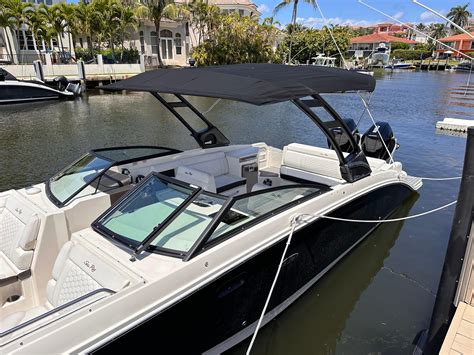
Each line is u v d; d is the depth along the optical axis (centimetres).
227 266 244
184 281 223
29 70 2067
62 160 841
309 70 367
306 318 345
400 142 1005
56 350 174
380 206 455
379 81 3092
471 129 219
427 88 2488
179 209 251
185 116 1392
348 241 409
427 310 355
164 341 221
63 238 285
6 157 860
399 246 469
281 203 307
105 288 207
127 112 1491
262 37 2684
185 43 3166
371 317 346
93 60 2427
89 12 2384
